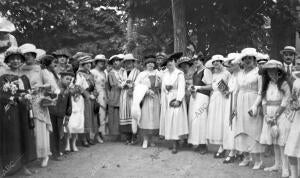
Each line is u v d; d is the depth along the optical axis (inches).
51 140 345.4
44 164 321.4
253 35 597.0
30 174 296.5
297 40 558.6
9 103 279.3
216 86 350.9
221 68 352.5
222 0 559.8
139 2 589.0
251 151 305.3
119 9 716.0
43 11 773.3
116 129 418.3
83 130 374.9
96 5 856.3
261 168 309.7
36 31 794.2
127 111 406.9
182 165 323.6
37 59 335.6
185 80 388.8
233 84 326.6
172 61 378.6
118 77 419.5
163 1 582.6
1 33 317.4
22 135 289.4
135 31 644.1
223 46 589.6
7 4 719.7
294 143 257.1
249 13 573.3
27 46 315.3
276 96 286.5
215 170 306.8
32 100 297.1
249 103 307.6
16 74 293.7
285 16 567.2
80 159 345.1
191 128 366.9
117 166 319.9
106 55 859.4
